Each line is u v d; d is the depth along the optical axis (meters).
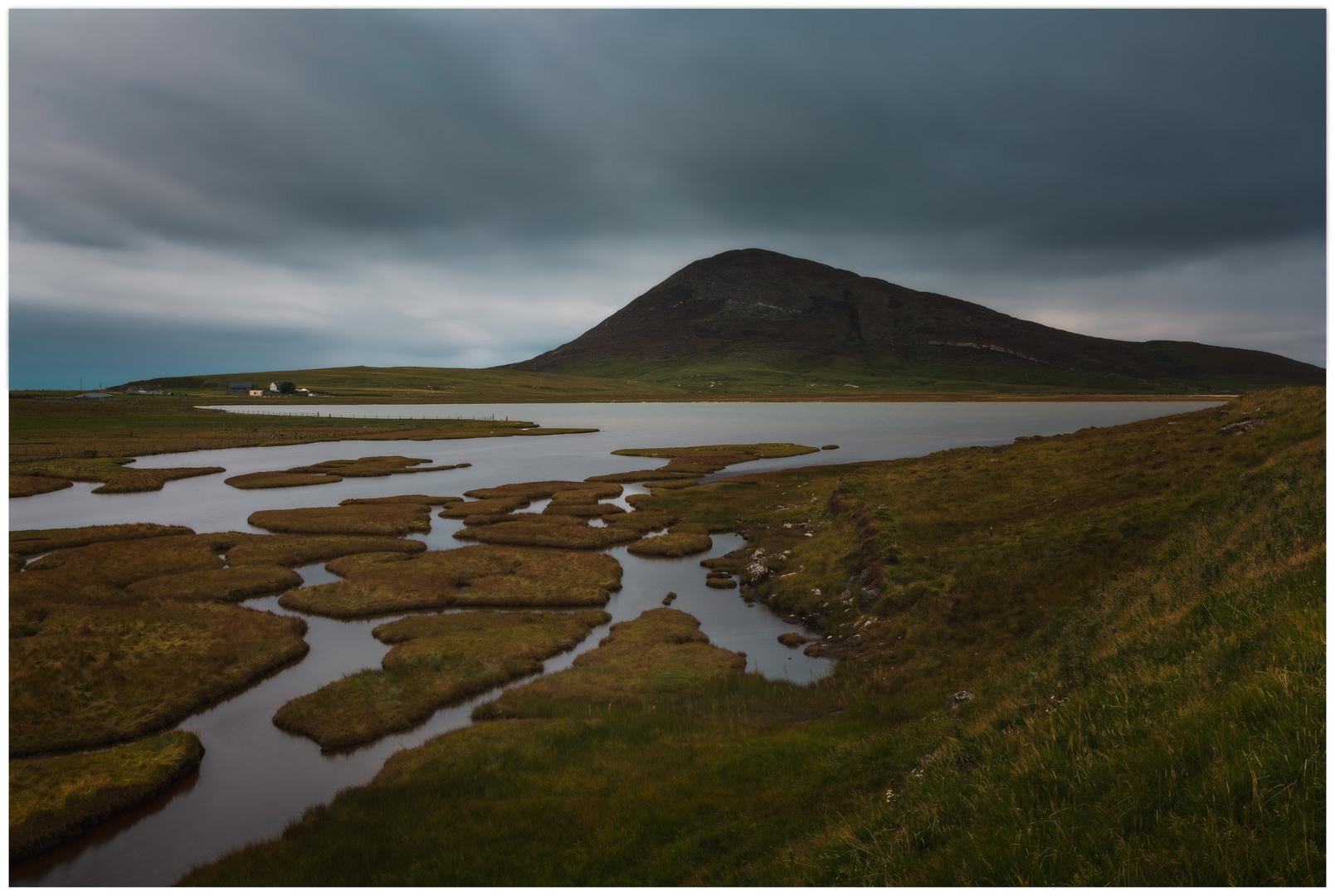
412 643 35.25
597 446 143.00
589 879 15.41
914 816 12.44
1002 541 38.00
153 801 22.48
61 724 27.08
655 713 26.45
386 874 16.58
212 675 31.39
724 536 59.91
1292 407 44.91
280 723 27.56
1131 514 35.81
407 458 121.81
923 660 28.47
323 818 20.06
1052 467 52.44
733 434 164.25
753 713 26.19
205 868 17.98
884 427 173.75
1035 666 21.38
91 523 67.44
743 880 13.41
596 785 20.52
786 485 82.50
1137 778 10.05
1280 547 18.62
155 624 36.94
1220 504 30.50
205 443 143.62
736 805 18.14
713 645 34.78
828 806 16.66
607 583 45.62
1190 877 8.11
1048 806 10.58
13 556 52.78
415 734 26.78
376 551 55.22
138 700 29.03
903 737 20.11
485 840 17.80
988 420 196.75
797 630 37.31
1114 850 8.99
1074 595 29.22
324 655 35.06
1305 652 10.70
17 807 21.14
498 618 39.34
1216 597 16.53
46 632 34.91
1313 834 7.68
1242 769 9.02
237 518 70.50
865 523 48.16
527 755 23.08
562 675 31.33
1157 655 15.27
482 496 81.75
